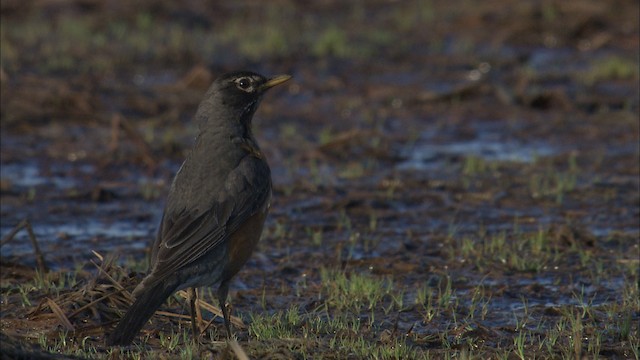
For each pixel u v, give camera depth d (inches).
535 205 601.0
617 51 995.9
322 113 822.5
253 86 400.5
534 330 408.8
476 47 1014.4
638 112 802.8
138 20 1082.7
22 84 857.5
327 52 991.6
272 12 1156.5
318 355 368.8
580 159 693.9
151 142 736.3
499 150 724.0
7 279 473.1
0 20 1083.9
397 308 437.4
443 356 377.4
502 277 483.2
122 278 430.3
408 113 821.9
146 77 913.5
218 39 1031.6
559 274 486.6
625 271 488.4
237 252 385.1
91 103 814.5
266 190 392.2
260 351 366.0
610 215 579.8
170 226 376.5
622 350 382.3
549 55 988.6
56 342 388.5
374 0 1219.9
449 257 512.4
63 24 1059.3
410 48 1015.6
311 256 516.7
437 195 622.5
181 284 369.4
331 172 676.1
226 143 393.1
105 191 627.5
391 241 541.6
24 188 641.6
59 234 555.8
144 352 377.7
